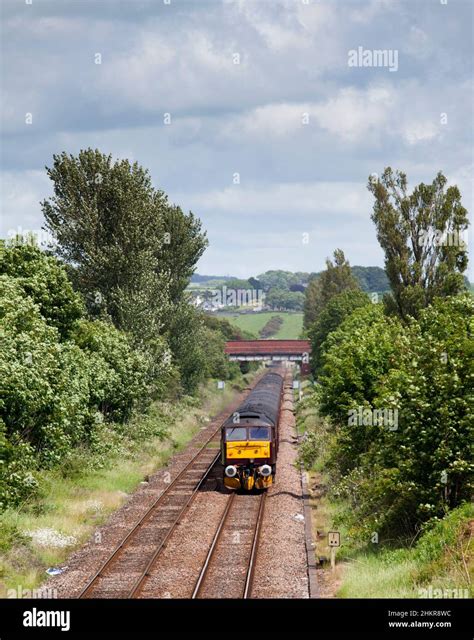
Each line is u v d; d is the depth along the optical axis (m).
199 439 61.88
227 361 127.12
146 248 59.59
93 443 43.28
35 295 39.81
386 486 25.92
